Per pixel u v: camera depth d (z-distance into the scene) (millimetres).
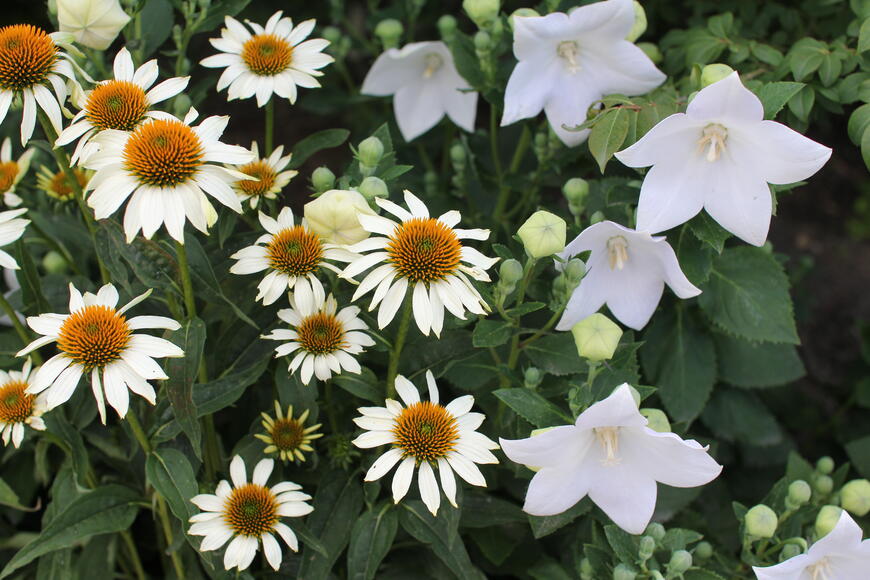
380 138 829
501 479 868
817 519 798
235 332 815
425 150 1078
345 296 809
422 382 814
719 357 940
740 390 969
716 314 896
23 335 824
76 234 915
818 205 1362
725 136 778
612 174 931
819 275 1295
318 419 850
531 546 877
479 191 997
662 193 791
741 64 908
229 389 794
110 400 732
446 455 758
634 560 778
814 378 1209
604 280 817
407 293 764
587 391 763
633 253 810
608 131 795
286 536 771
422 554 846
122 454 854
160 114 766
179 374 758
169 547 800
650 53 928
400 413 763
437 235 750
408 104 980
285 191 1122
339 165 1216
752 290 893
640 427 730
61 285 871
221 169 739
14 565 765
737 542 949
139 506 814
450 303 745
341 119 1273
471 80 909
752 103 747
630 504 763
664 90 846
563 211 939
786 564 750
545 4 900
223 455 853
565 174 947
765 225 782
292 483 783
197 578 829
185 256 757
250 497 772
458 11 1208
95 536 843
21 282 822
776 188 811
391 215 810
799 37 969
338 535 798
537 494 754
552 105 849
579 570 821
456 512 779
